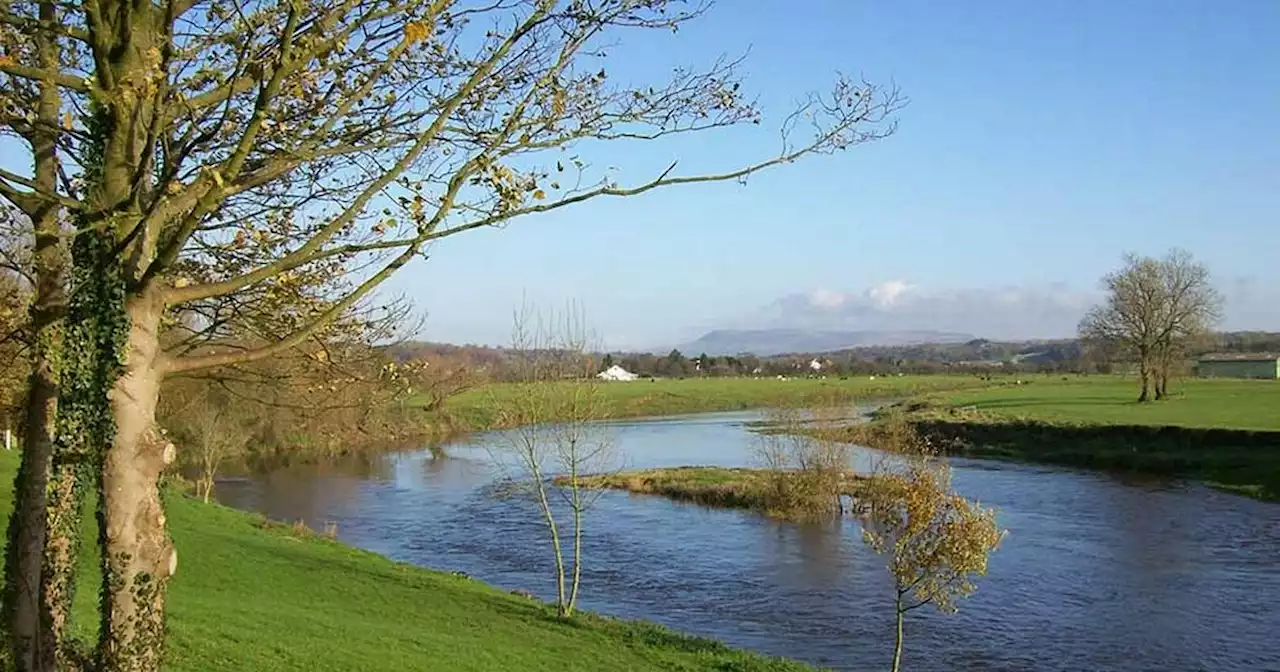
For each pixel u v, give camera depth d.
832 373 187.38
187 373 9.50
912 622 25.98
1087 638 24.14
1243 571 29.77
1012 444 63.50
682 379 168.00
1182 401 79.69
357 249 6.88
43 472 9.04
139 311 6.68
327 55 7.08
